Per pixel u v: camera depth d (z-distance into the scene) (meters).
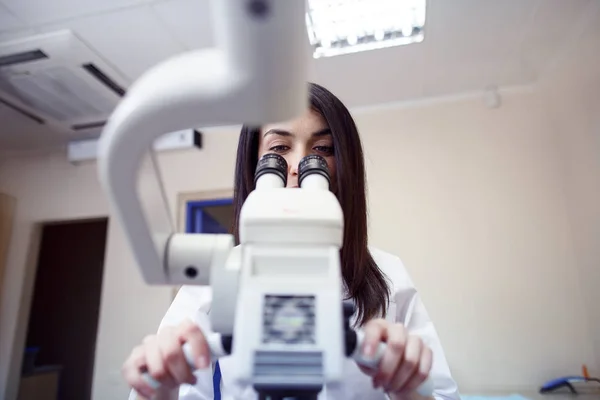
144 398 0.39
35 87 2.09
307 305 0.30
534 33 1.80
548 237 1.99
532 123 2.14
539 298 1.93
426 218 2.13
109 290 2.44
